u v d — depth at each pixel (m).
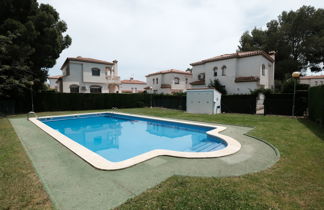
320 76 37.97
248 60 20.70
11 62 15.05
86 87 26.62
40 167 4.09
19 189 3.02
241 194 2.81
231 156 4.86
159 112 18.39
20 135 7.51
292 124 9.75
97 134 10.76
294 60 26.95
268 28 30.77
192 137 9.63
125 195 2.85
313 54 26.91
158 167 4.07
